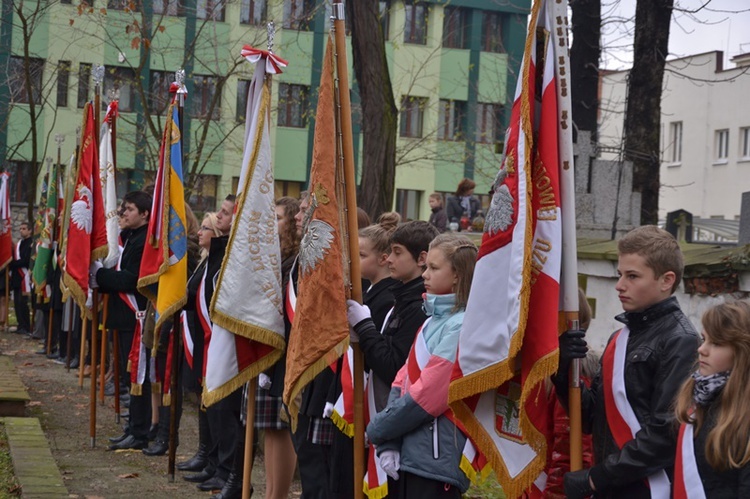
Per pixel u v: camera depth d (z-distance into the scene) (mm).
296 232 6902
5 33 28047
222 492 7152
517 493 4453
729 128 42969
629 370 4098
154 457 8953
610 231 12305
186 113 26859
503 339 4309
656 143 15148
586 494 4102
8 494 7324
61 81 29609
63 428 10227
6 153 30188
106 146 11391
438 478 4633
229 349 6367
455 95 34844
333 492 5438
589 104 14289
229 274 6391
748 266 7312
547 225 4336
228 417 7543
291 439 6141
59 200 16000
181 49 24906
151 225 8336
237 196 6641
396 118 14203
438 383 4629
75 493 7461
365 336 5102
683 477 3709
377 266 5801
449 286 4809
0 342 17953
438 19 34281
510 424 4520
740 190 42375
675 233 24125
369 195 14078
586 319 5180
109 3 22250
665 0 14914
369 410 5316
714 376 3654
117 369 10414
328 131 5305
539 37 4527
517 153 4359
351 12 13969
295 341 5281
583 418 4523
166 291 7977
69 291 9914
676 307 4113
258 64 6789
